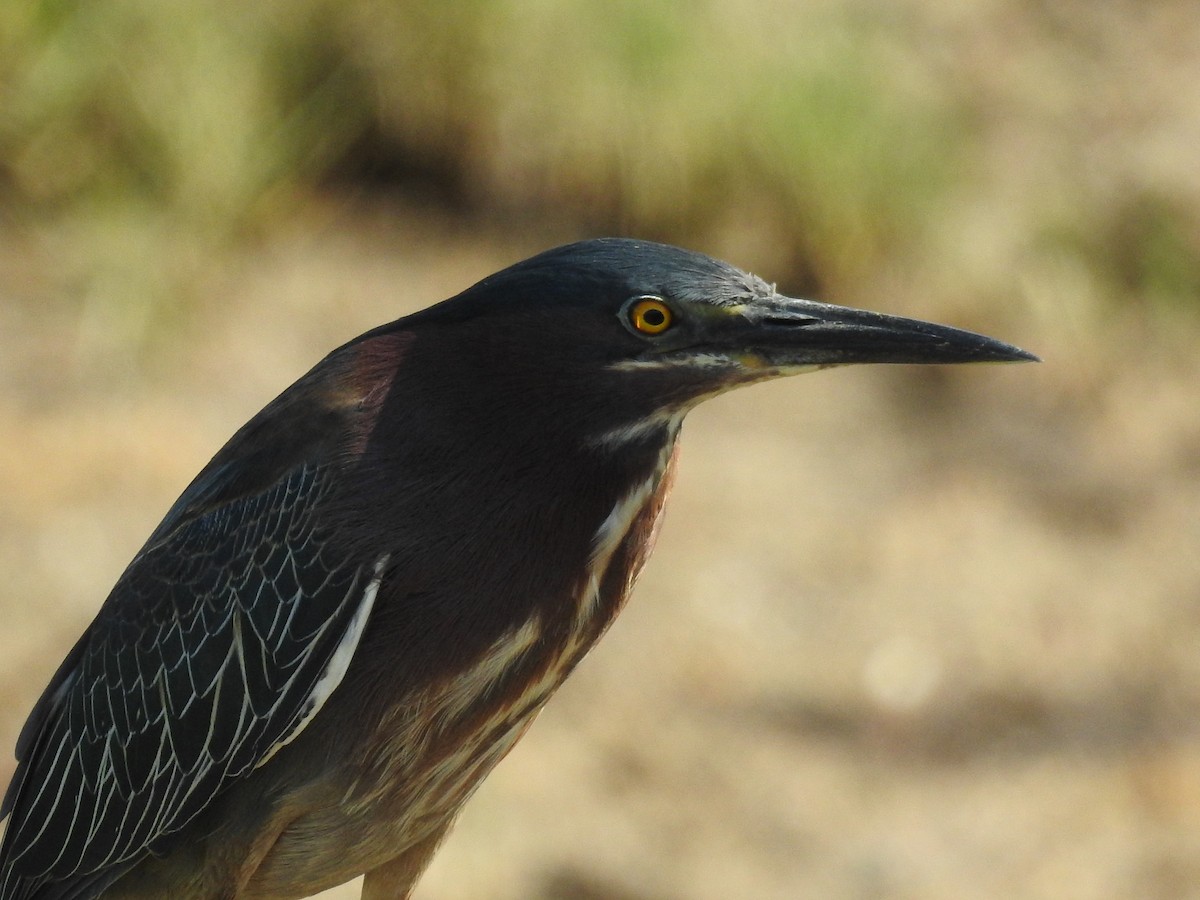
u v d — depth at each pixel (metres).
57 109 14.26
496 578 5.55
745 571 13.43
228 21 14.74
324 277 14.53
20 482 12.43
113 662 6.10
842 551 13.84
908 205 16.02
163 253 14.17
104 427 12.99
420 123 15.34
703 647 12.77
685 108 15.38
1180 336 16.67
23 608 11.60
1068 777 12.18
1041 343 16.22
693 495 14.07
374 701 5.63
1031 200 16.95
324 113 15.12
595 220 15.57
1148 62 18.81
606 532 5.69
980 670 13.05
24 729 6.66
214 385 13.55
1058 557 14.33
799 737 12.28
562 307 5.46
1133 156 17.66
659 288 5.46
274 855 6.02
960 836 11.70
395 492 5.52
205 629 5.82
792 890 11.09
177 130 14.42
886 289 15.97
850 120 15.95
